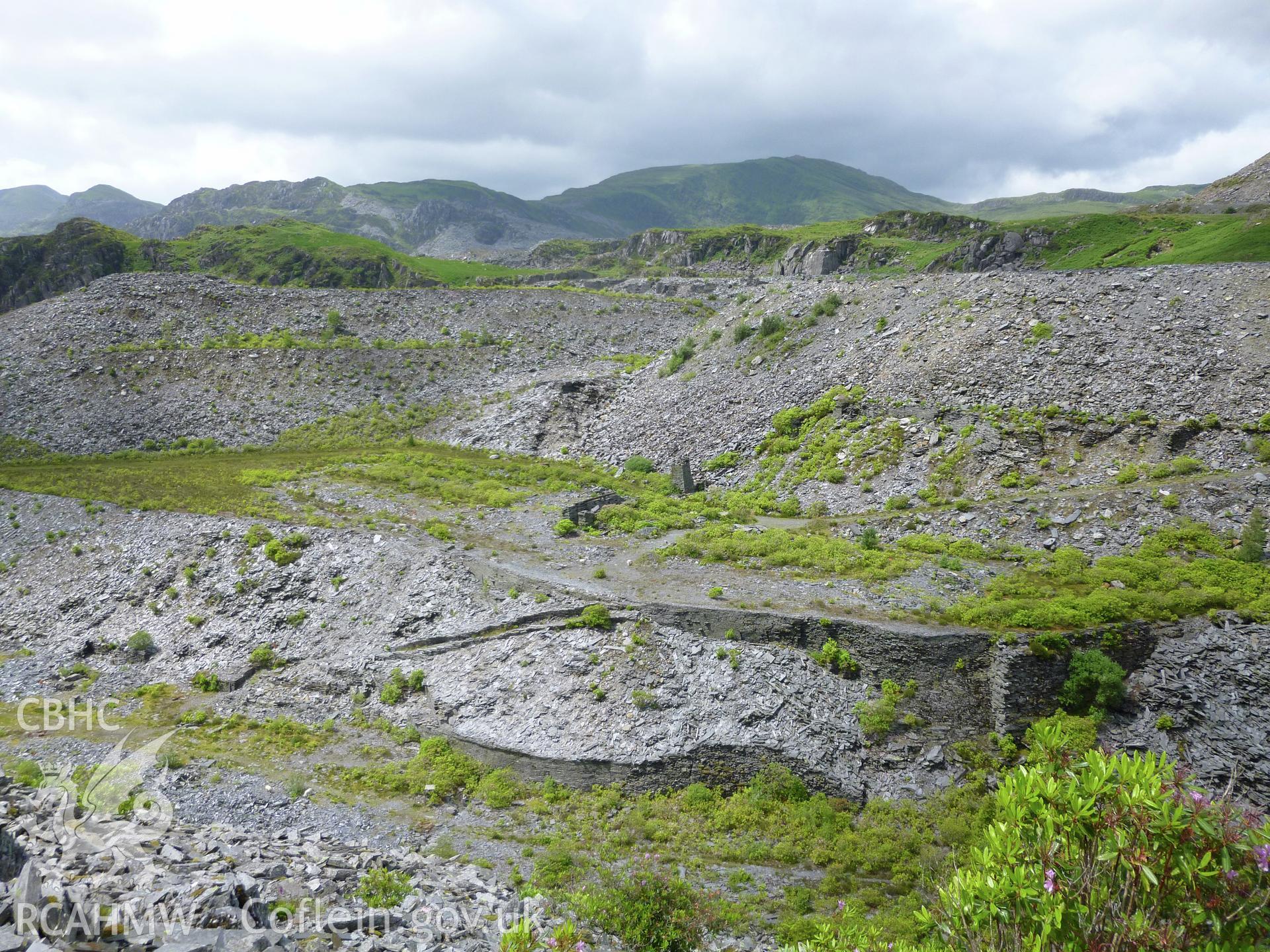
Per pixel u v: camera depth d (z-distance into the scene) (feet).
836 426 247.50
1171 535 164.66
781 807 125.59
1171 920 41.37
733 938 95.20
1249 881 39.99
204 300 423.23
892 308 291.38
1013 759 130.41
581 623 156.87
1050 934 43.32
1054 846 45.14
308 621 180.65
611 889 99.25
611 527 209.67
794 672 143.33
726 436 274.98
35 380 346.74
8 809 82.84
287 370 369.30
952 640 139.44
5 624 196.85
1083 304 244.22
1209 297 226.99
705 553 183.21
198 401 344.08
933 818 121.49
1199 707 130.82
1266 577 146.82
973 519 189.16
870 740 133.90
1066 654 136.67
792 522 213.87
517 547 195.00
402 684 157.69
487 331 423.23
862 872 111.75
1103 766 44.60
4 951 49.78
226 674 169.99
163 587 199.41
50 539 222.48
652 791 130.72
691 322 446.60
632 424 311.06
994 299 263.90
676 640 151.02
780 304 336.49
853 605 153.89
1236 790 122.93
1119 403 206.59
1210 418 191.42
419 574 183.42
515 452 313.12
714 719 136.56
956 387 235.81
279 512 222.07
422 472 265.13
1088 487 188.85
